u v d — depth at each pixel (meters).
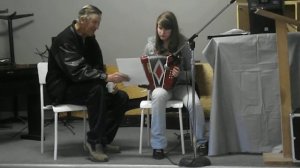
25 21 5.62
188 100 3.27
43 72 3.52
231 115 3.17
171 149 3.52
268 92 3.07
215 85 3.11
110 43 5.48
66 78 3.34
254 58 3.07
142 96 4.46
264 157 2.94
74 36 3.29
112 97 3.49
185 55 3.38
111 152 3.48
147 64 3.21
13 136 4.43
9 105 5.57
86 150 3.59
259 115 3.10
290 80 3.04
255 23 3.14
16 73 3.96
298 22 2.81
